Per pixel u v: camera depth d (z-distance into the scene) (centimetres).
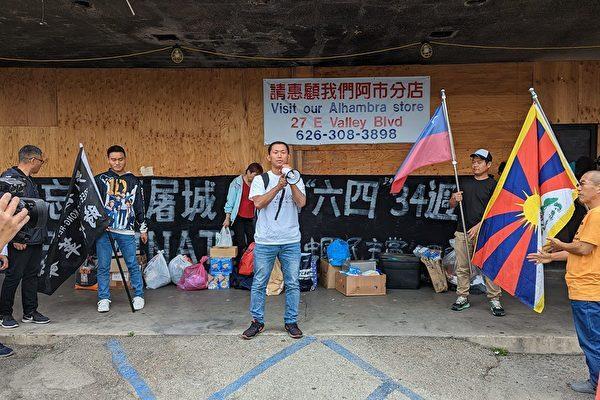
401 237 713
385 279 606
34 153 479
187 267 642
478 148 716
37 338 462
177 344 446
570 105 707
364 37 580
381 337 459
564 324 489
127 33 559
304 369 401
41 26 535
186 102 721
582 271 352
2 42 595
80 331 472
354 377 390
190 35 567
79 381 390
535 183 460
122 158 538
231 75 719
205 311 537
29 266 490
